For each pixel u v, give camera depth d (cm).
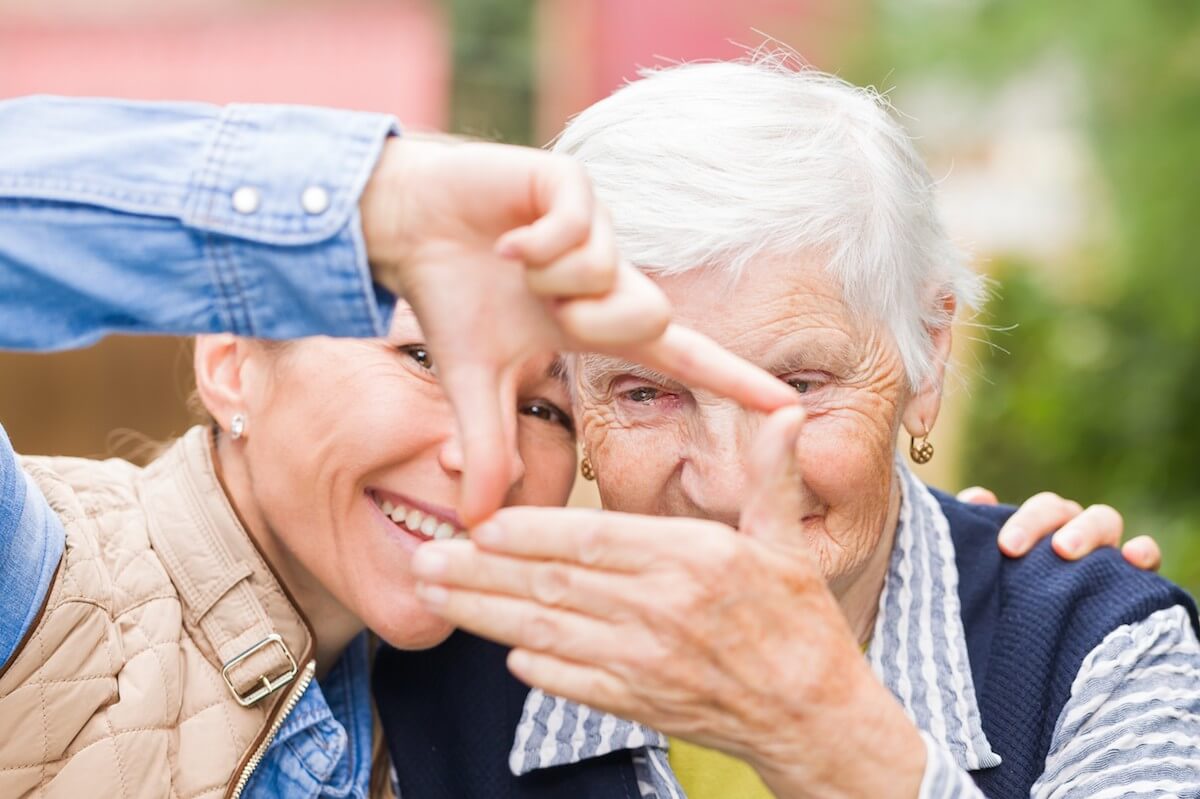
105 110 125
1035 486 590
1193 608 183
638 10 687
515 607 127
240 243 120
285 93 655
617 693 129
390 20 672
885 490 170
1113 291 585
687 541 125
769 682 129
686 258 155
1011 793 170
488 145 123
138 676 158
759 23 661
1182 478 576
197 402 202
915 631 181
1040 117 595
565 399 179
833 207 158
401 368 168
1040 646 176
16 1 660
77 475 174
